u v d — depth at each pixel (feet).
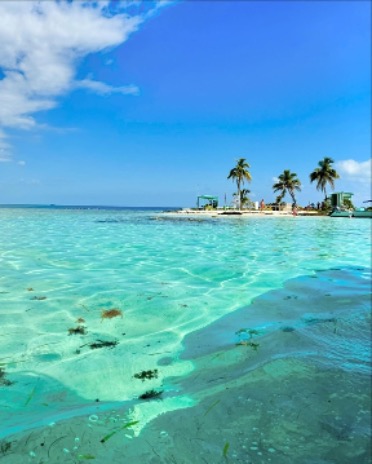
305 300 16.30
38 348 10.79
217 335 12.00
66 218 82.17
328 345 11.07
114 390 8.45
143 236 44.32
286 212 146.92
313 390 8.43
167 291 17.61
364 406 7.84
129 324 13.03
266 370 9.39
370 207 133.80
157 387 8.59
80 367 9.61
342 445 6.64
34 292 16.89
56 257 26.86
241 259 27.81
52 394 8.24
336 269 23.97
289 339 11.52
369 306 15.31
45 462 5.84
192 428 6.97
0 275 20.33
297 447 6.55
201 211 158.20
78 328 12.51
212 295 17.03
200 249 33.30
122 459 6.03
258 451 6.41
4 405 7.73
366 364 9.78
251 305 15.46
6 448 6.16
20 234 42.39
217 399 8.03
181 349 10.87
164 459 6.09
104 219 84.48
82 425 6.94
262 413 7.51
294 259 28.19
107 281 19.40
